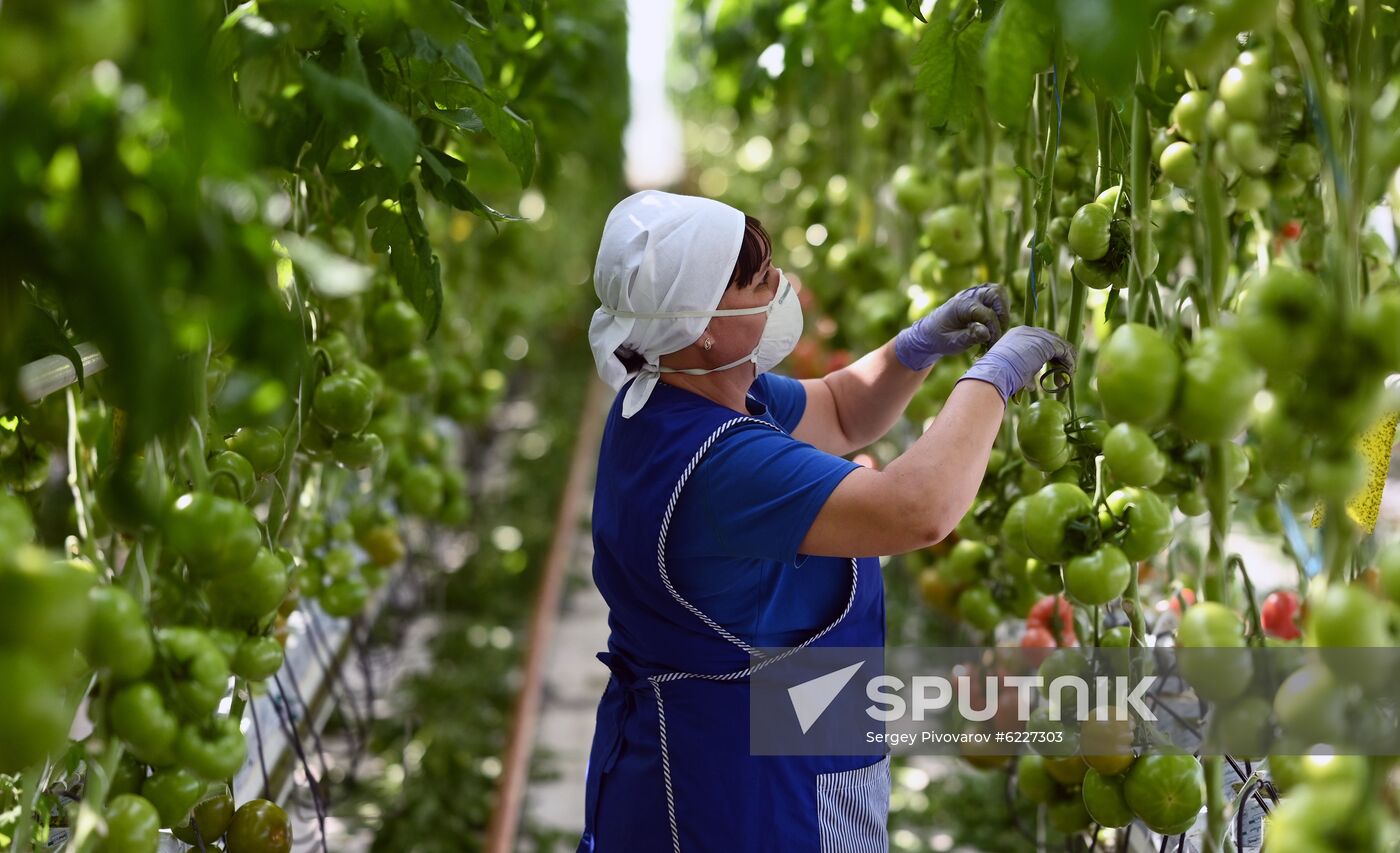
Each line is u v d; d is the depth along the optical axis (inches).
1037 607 133.3
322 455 122.7
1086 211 90.2
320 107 90.1
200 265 57.9
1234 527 223.3
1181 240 127.6
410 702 240.7
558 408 454.3
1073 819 106.3
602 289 117.0
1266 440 69.4
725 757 116.6
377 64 100.3
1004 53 81.6
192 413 80.5
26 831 76.7
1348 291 63.1
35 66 49.9
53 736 57.0
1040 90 111.3
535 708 252.1
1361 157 65.0
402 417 170.6
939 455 102.0
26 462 111.7
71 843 78.6
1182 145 87.5
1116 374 70.9
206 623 85.7
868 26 168.9
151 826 77.7
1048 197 103.0
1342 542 64.6
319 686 174.2
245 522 80.7
